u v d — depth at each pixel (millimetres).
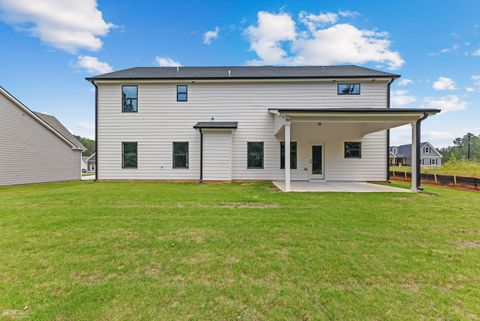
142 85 13711
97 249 3555
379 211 6004
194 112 13664
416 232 4379
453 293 2428
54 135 16766
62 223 4891
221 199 7602
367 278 2727
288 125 9430
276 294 2398
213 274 2816
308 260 3182
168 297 2344
